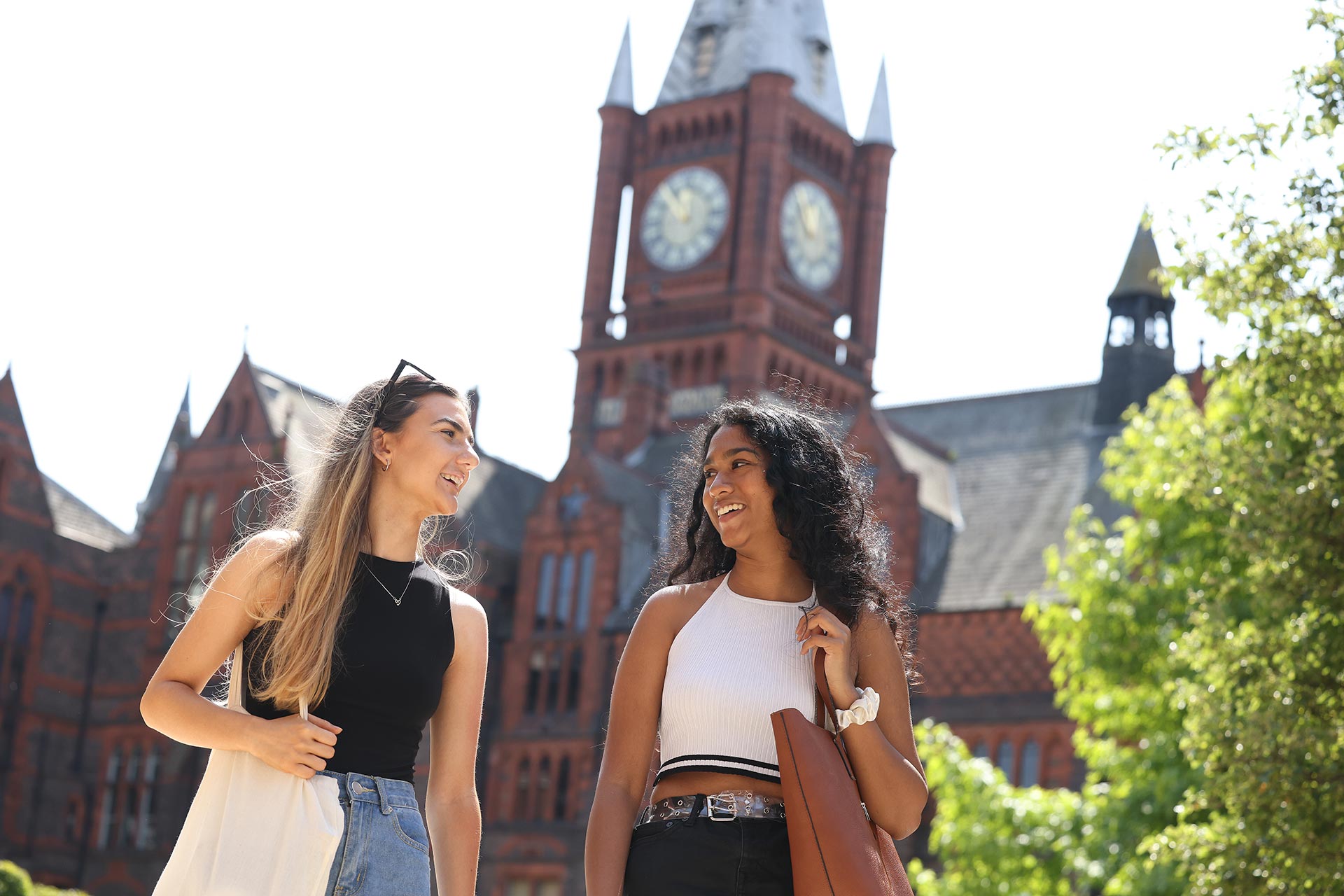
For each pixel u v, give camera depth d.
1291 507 12.95
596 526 53.03
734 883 4.68
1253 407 14.49
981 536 52.81
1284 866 12.82
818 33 74.88
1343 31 12.56
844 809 4.47
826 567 5.03
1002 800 24.33
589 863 4.84
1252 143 12.81
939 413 60.50
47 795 52.38
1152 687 22.08
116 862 52.19
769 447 5.12
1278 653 13.37
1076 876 25.61
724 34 74.75
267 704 4.85
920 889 25.22
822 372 70.31
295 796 4.66
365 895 4.71
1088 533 50.28
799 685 4.89
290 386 56.31
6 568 52.34
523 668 52.78
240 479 53.34
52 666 53.38
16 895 32.91
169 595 53.72
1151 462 21.69
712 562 5.58
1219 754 13.41
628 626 51.31
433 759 5.18
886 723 4.98
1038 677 46.31
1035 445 56.56
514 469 61.09
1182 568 21.50
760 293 68.38
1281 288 12.98
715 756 4.81
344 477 5.02
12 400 53.66
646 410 65.31
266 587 4.89
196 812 4.71
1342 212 12.63
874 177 75.31
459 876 5.09
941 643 48.31
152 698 4.78
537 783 51.47
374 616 4.93
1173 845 14.33
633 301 72.69
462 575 5.50
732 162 71.50
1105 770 22.89
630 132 75.44
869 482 5.41
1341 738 12.74
